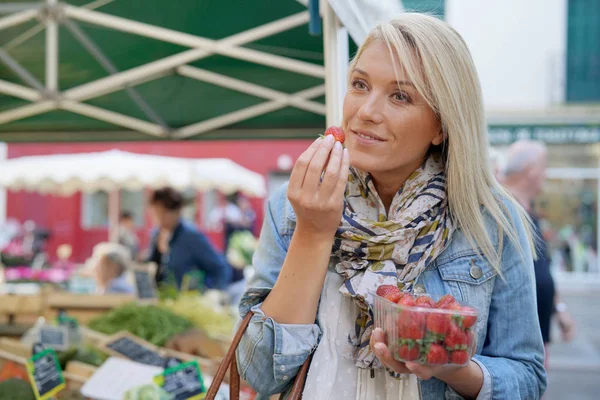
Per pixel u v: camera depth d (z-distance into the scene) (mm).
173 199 6113
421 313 1277
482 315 1561
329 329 1566
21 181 7352
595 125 13336
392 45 1468
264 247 1703
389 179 1577
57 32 3670
